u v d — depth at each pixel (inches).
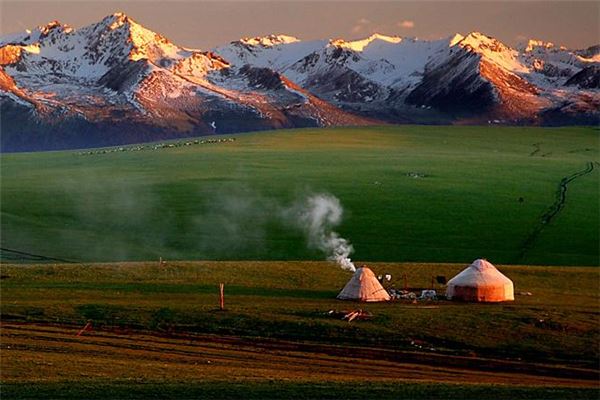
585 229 7716.5
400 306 3927.2
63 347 3206.2
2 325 3540.8
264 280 4606.3
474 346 3363.7
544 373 3080.7
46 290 4237.2
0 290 4229.8
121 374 2812.5
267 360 3129.9
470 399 2573.8
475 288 4079.7
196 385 2655.0
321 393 2593.5
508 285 4131.4
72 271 4724.4
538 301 4131.4
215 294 4205.2
